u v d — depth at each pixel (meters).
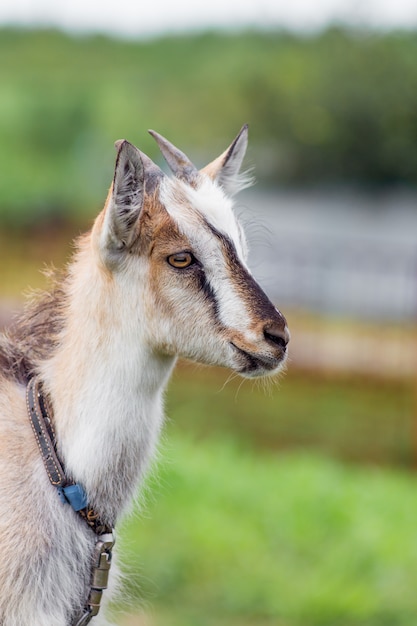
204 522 17.28
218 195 9.80
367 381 29.08
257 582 15.73
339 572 16.31
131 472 9.45
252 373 9.42
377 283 38.03
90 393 9.26
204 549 16.44
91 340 9.31
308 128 58.31
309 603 15.23
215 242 9.34
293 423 26.64
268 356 9.25
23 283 38.34
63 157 68.00
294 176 60.00
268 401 28.34
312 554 17.03
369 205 58.25
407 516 18.95
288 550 17.14
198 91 73.00
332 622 15.03
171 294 9.28
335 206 57.78
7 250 45.44
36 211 56.06
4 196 57.44
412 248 48.19
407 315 33.34
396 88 58.16
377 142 58.56
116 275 9.24
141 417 9.42
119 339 9.27
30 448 9.35
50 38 101.25
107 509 9.40
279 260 39.28
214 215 9.49
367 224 57.31
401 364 29.56
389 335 30.84
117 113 70.44
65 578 9.29
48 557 9.19
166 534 16.80
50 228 54.41
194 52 94.00
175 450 21.17
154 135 10.45
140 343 9.31
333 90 58.75
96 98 75.31
